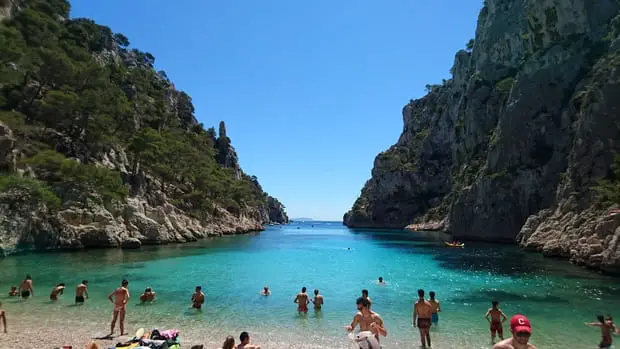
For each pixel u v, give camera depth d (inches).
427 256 1902.1
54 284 1005.8
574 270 1379.2
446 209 4643.2
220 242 2758.4
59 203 1758.1
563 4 3223.4
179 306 807.1
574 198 1952.5
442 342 593.3
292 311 780.6
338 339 603.8
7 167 1721.2
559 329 676.1
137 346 479.5
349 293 983.0
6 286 963.3
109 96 2775.6
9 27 2566.4
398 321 721.0
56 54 2454.5
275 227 7332.7
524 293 991.0
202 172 3745.1
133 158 2977.4
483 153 3855.8
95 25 4463.6
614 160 1801.2
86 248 1851.6
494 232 2933.1
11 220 1546.5
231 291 978.7
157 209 2522.1
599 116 2006.6
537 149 2874.0
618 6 3083.2
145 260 1550.2
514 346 205.6
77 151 2407.7
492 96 4052.7
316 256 1888.5
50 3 3843.5
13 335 584.1
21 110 2321.6
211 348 552.4
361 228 5994.1
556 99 2891.2
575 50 2982.3
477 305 860.6
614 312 799.1
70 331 612.1
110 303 808.3
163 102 4488.2
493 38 4419.3
